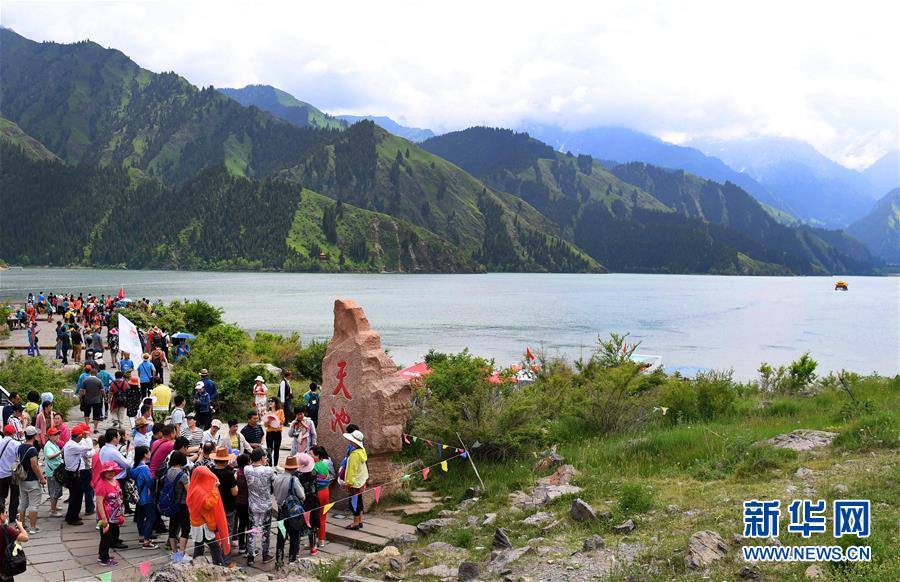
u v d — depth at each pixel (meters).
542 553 9.77
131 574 10.36
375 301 134.12
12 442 12.24
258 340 40.50
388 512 14.02
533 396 21.19
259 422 16.23
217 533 10.55
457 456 16.62
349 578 9.65
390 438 14.45
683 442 16.02
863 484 11.26
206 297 130.12
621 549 9.52
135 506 13.32
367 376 14.66
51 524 12.73
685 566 8.65
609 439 18.12
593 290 194.62
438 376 21.14
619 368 21.00
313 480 12.23
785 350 66.38
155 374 25.33
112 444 11.18
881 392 23.92
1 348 36.84
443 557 10.45
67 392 23.59
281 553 11.06
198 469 10.66
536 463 15.81
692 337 77.69
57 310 55.19
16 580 10.05
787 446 14.94
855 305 139.88
